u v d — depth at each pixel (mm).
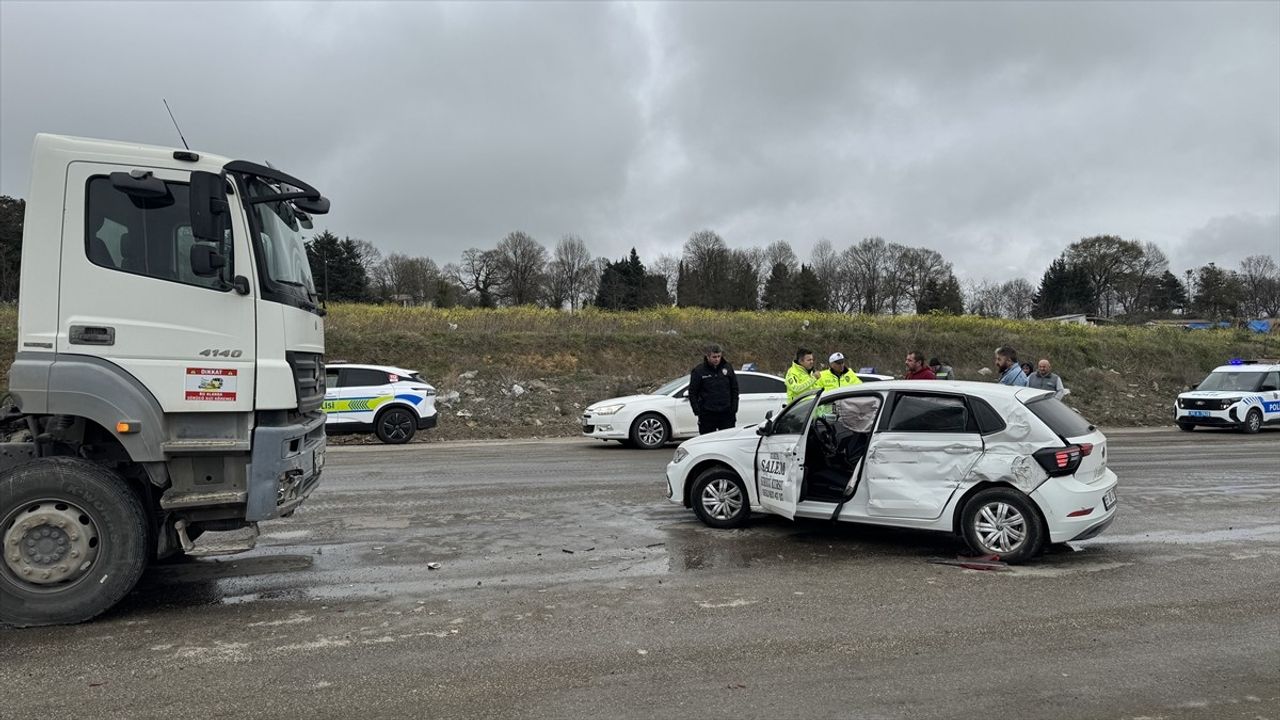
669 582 5508
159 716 3412
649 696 3627
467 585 5430
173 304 4738
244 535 5082
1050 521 5824
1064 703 3564
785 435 6867
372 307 27672
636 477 10555
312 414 5789
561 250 87625
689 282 82125
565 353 24078
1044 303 90312
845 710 3488
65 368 4547
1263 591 5273
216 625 4617
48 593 4574
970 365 28219
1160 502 8633
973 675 3881
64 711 3459
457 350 23188
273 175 5051
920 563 6027
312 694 3643
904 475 6270
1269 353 32750
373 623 4645
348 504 8477
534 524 7449
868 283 84125
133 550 4699
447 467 11672
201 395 4758
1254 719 3404
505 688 3711
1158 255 85812
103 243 4676
